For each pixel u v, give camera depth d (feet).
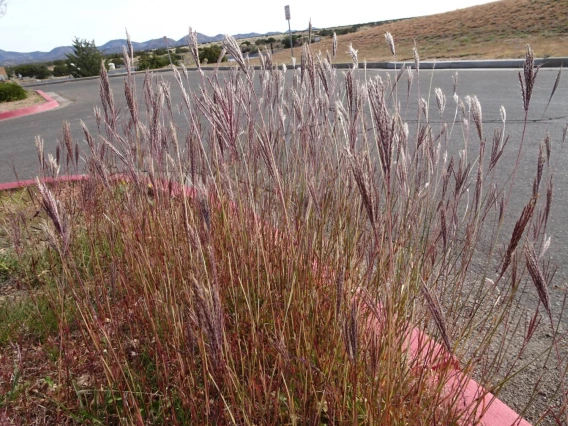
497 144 6.08
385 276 5.63
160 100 6.96
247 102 7.32
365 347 5.55
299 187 7.88
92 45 133.08
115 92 54.24
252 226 7.38
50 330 8.33
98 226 10.03
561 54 47.06
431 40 74.54
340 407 5.54
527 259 4.31
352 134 6.42
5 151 26.48
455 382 6.61
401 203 5.94
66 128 8.89
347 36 104.63
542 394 6.99
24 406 6.53
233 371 5.63
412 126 21.84
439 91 6.97
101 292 8.87
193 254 6.21
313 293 6.66
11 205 14.19
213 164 7.75
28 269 10.46
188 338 5.91
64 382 7.24
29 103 53.78
